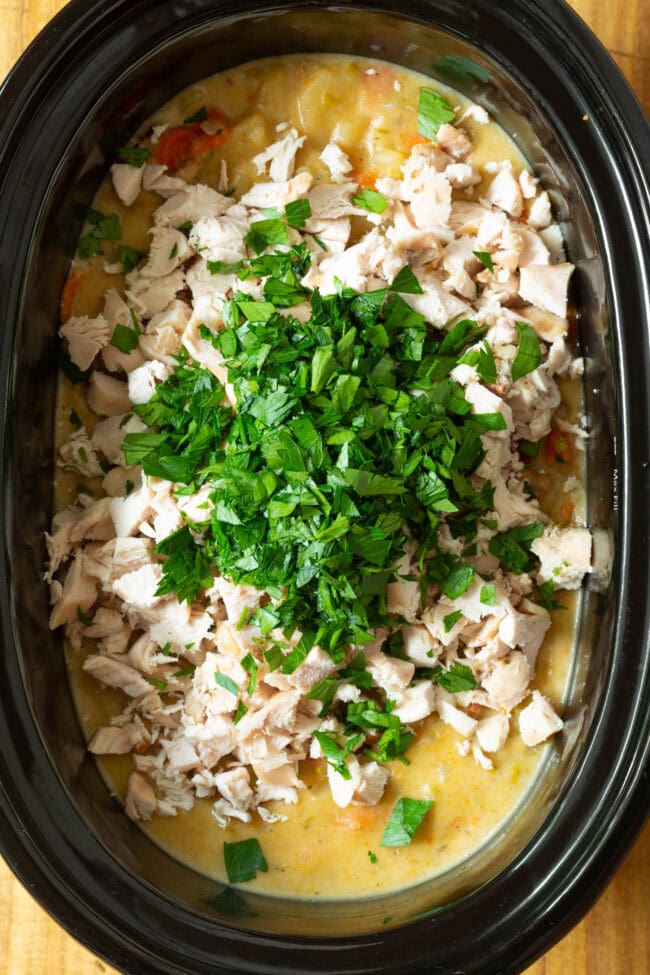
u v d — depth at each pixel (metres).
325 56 0.59
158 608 0.57
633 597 0.55
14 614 0.53
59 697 0.57
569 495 0.59
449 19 0.56
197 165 0.59
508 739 0.59
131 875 0.53
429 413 0.55
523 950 0.52
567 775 0.55
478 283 0.59
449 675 0.58
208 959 0.52
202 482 0.56
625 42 0.61
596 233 0.56
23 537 0.55
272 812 0.58
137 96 0.57
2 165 0.53
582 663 0.58
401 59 0.59
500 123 0.59
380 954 0.52
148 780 0.58
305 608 0.55
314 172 0.59
